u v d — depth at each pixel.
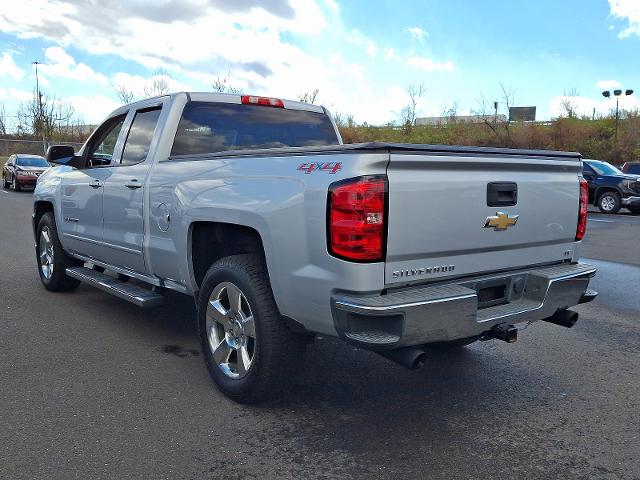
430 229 3.28
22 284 7.16
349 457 3.20
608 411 3.86
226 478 2.96
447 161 3.32
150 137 4.88
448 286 3.40
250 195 3.59
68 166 6.26
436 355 4.91
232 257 3.86
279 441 3.36
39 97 46.38
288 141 5.32
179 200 4.21
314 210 3.19
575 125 39.97
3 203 18.92
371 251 3.06
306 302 3.30
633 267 9.27
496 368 4.63
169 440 3.33
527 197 3.81
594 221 16.84
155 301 4.65
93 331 5.34
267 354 3.58
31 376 4.23
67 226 6.07
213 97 4.96
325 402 3.92
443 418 3.71
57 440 3.30
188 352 4.83
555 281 3.82
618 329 5.76
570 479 3.01
